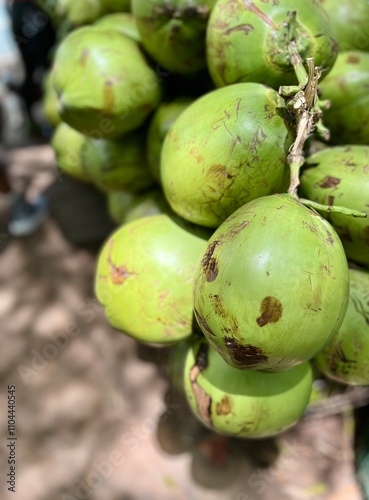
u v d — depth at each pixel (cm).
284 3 52
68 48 64
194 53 61
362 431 85
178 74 66
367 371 51
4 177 165
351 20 65
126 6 78
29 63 165
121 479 100
